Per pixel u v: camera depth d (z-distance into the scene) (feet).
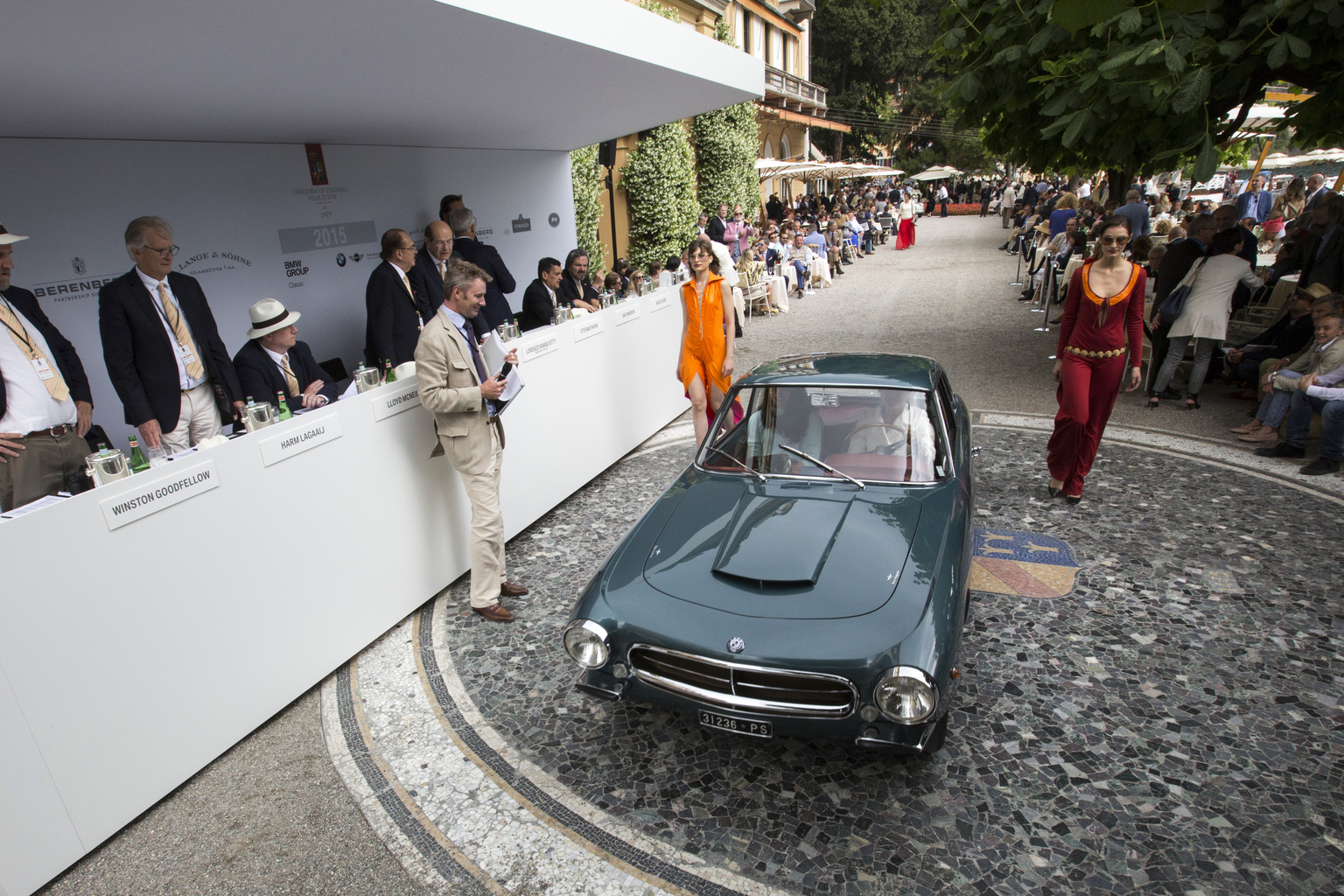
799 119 117.29
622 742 10.61
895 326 39.88
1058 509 17.20
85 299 17.01
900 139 183.32
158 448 14.12
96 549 8.96
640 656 9.42
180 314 14.66
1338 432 17.57
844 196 121.90
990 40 22.08
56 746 8.68
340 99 17.34
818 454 12.30
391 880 8.58
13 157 15.61
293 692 11.80
